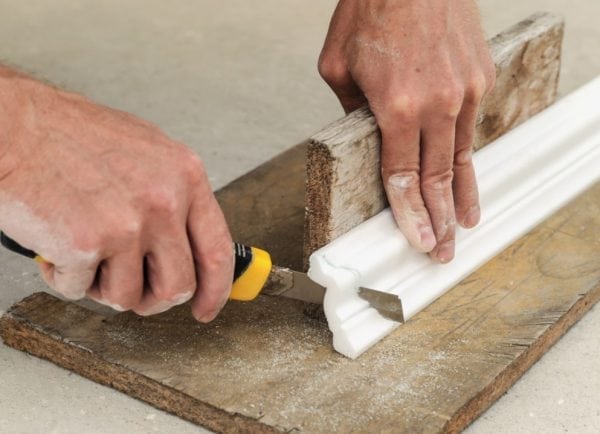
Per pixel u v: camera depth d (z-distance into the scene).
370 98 1.87
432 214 1.91
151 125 1.59
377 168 1.91
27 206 1.49
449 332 1.96
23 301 2.01
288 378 1.82
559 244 2.25
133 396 1.87
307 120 3.10
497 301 2.05
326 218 1.84
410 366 1.86
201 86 3.28
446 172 1.89
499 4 3.84
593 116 2.40
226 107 3.16
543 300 2.06
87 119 1.53
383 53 1.84
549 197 2.31
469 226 2.01
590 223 2.33
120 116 1.57
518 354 1.89
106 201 1.50
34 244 1.52
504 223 2.20
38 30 3.63
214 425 1.78
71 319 1.97
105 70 3.35
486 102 2.19
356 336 1.86
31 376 1.93
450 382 1.81
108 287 1.60
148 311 1.69
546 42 2.33
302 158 2.67
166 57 3.46
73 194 1.50
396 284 1.95
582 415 1.85
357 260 1.85
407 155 1.85
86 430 1.80
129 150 1.53
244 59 3.47
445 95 1.79
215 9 3.85
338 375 1.83
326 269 1.81
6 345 2.01
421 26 1.82
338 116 3.13
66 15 3.76
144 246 1.57
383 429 1.69
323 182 1.81
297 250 2.27
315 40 3.62
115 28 3.67
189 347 1.90
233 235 2.33
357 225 1.91
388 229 1.93
